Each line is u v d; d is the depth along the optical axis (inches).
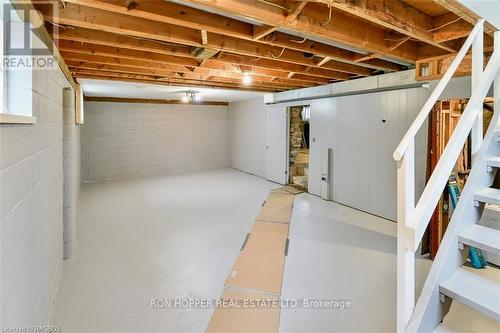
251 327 80.0
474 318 83.4
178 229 156.6
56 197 96.3
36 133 65.6
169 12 83.7
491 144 72.6
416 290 98.3
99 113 287.4
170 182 286.7
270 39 107.9
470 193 65.4
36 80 65.2
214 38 113.0
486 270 109.5
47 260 79.1
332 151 210.7
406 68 157.0
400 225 51.5
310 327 80.1
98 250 129.2
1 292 43.4
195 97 300.5
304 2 77.7
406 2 91.4
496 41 84.7
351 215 181.0
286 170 269.6
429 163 126.3
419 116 55.7
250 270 111.8
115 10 76.2
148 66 150.3
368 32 110.4
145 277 106.1
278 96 264.8
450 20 98.3
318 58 145.1
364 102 183.2
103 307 88.1
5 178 45.0
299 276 107.5
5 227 45.1
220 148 374.3
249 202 211.6
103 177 293.1
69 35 100.3
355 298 93.9
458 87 123.7
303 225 163.3
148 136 317.4
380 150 174.9
